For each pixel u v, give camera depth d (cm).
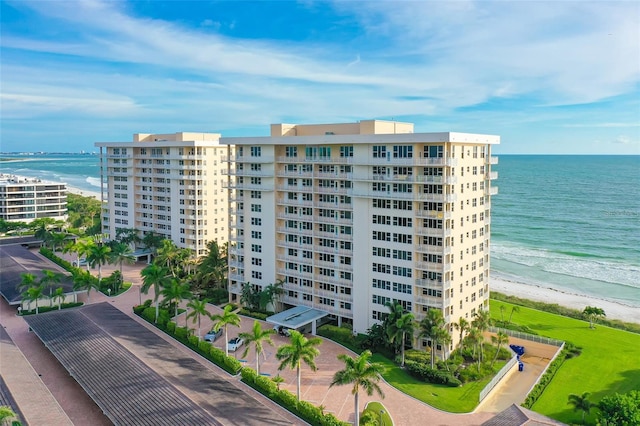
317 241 9356
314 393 6831
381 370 5675
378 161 8144
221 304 10575
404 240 8100
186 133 13562
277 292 9569
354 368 5662
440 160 7569
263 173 9731
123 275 13012
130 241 14012
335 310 9125
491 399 6812
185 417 5497
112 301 10944
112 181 15425
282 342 8538
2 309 10244
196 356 7950
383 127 8612
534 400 6762
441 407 6431
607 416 5606
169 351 7550
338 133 9238
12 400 6025
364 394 6769
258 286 10156
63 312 9175
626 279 14088
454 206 7856
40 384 6631
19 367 7056
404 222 8075
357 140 8262
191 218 13362
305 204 9331
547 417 5769
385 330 7669
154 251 13875
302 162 9200
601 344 8888
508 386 7231
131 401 5922
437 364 7500
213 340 8550
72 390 6788
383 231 8319
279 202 9694
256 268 10150
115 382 6394
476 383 7112
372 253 8494
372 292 8562
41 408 5981
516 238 19050
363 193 8431
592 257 16362
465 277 8406
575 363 8056
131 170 14738
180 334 8681
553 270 15112
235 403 5991
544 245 17988
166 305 10131
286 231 9650
